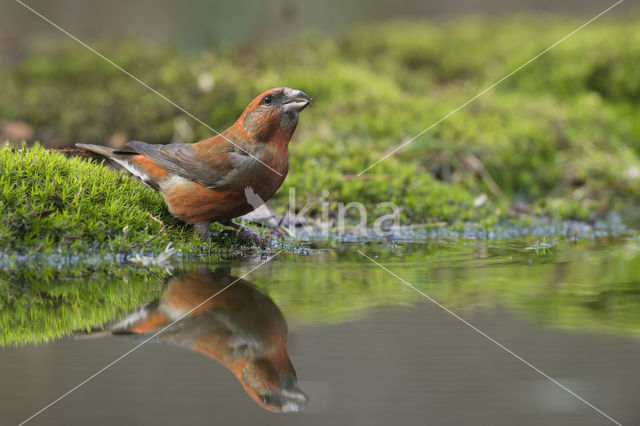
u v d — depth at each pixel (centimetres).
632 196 1520
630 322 691
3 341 638
